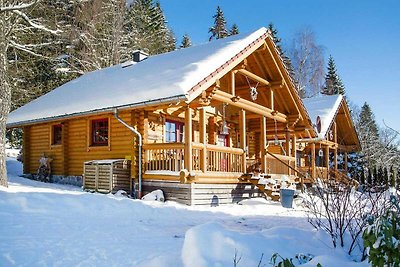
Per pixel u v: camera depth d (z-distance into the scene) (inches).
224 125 664.4
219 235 186.9
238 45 565.9
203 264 168.2
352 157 1164.5
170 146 508.1
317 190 290.0
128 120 553.0
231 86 581.3
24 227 268.2
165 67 601.0
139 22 1496.1
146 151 536.4
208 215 384.5
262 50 627.8
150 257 203.9
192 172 484.7
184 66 543.5
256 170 639.8
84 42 1160.2
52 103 693.3
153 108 529.7
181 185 492.7
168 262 186.9
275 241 198.4
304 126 763.4
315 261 167.8
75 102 626.5
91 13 1131.9
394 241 132.8
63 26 1067.3
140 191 521.0
